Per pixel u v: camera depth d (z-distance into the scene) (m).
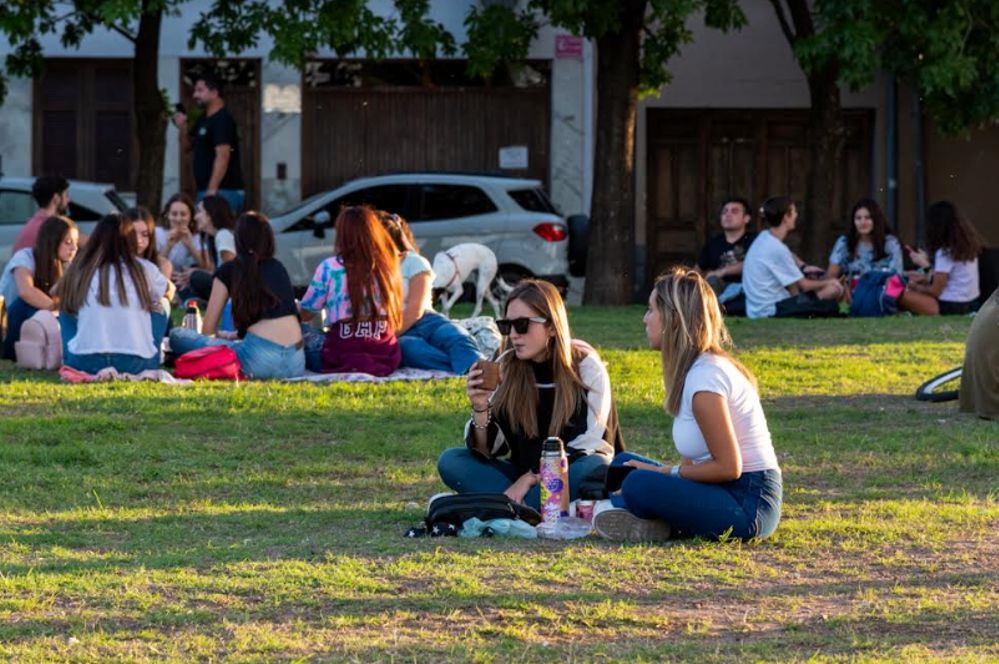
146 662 7.19
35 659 7.23
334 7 29.78
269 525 10.59
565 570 8.98
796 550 9.62
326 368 17.80
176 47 37.34
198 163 26.86
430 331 18.16
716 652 7.38
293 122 37.72
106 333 17.27
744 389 9.68
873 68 30.50
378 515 10.93
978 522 10.59
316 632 7.73
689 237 39.97
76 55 37.22
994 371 15.42
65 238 19.28
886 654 7.34
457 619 7.97
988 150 39.41
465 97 37.97
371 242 17.67
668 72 35.91
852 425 15.20
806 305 25.62
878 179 39.50
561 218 32.28
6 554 9.56
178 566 9.12
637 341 22.16
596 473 10.31
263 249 17.64
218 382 17.12
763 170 39.78
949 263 26.25
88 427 14.35
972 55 31.50
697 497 9.66
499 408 10.48
